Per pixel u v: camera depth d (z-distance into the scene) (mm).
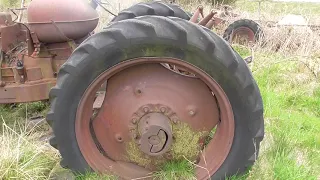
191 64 2486
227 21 7730
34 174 3029
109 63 2500
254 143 2611
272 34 7121
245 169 2717
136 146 2740
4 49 3557
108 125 2766
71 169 2746
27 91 3463
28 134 3641
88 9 3387
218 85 2527
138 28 2412
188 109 2674
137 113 2654
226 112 2596
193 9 10812
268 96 4645
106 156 2854
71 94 2557
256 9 11992
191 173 2762
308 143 3705
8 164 2994
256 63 5828
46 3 3260
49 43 3447
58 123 2613
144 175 2809
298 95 4984
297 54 6535
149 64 2646
